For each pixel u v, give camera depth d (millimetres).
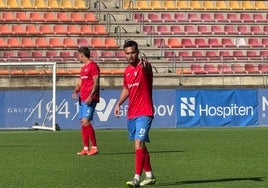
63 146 26734
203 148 25609
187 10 58844
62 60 50469
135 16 57844
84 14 57062
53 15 56531
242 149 25094
